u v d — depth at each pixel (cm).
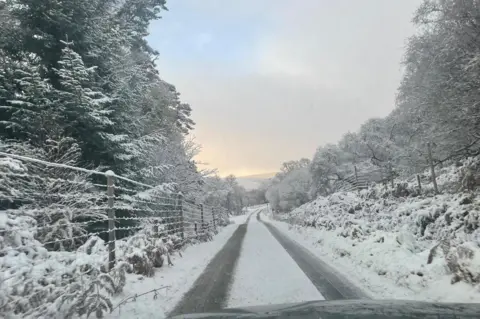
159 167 1309
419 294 529
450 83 1230
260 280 698
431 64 1319
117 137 1074
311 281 665
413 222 1114
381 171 3053
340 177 3656
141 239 832
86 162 1070
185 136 2350
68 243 721
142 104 1569
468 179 1134
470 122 1207
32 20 1062
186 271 818
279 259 962
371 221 1495
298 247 1245
